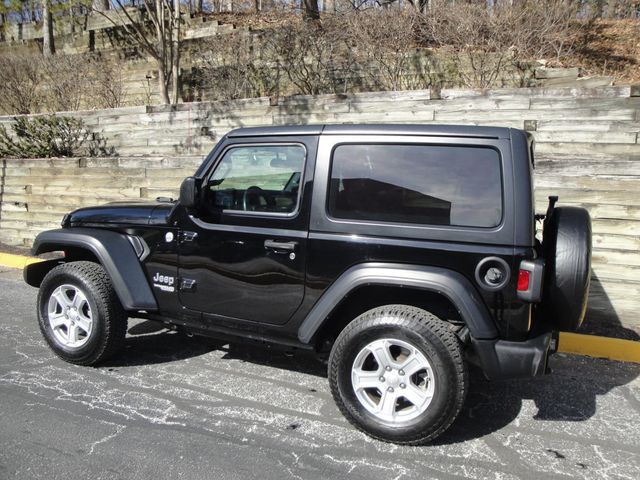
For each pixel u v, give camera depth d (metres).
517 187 3.18
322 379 4.36
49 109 12.32
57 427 3.50
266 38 10.42
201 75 11.38
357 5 11.70
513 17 9.27
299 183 3.67
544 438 3.52
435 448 3.36
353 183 3.53
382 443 3.40
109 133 10.04
